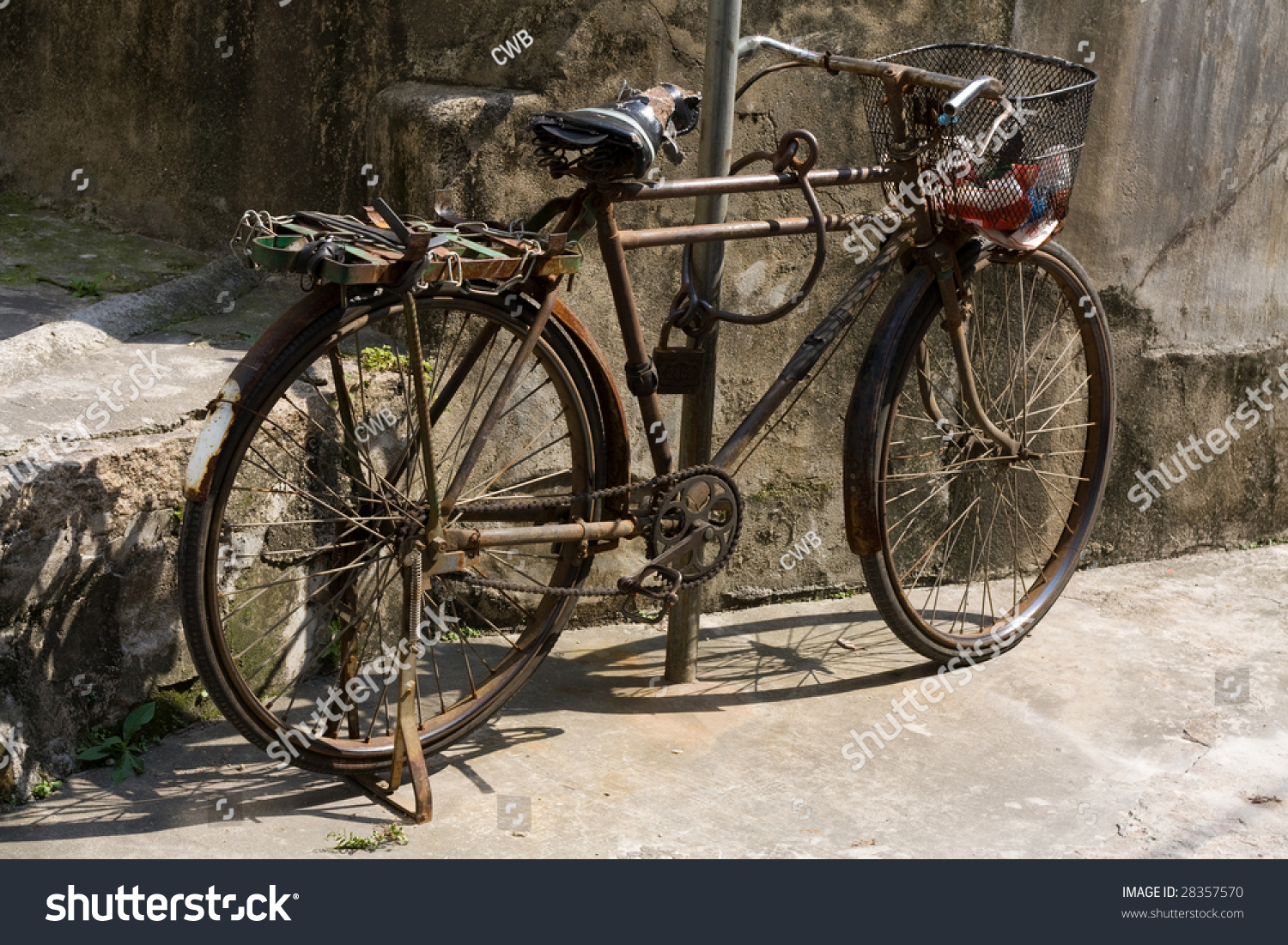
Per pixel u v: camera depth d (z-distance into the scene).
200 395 2.97
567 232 2.77
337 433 3.13
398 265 2.52
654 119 2.73
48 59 4.25
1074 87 3.07
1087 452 3.84
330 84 3.60
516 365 2.78
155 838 2.57
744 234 3.01
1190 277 4.40
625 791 2.86
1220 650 3.79
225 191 3.90
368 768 2.80
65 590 2.67
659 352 3.04
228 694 2.60
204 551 2.48
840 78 3.65
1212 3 4.16
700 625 3.82
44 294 3.52
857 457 3.26
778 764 3.02
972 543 4.19
